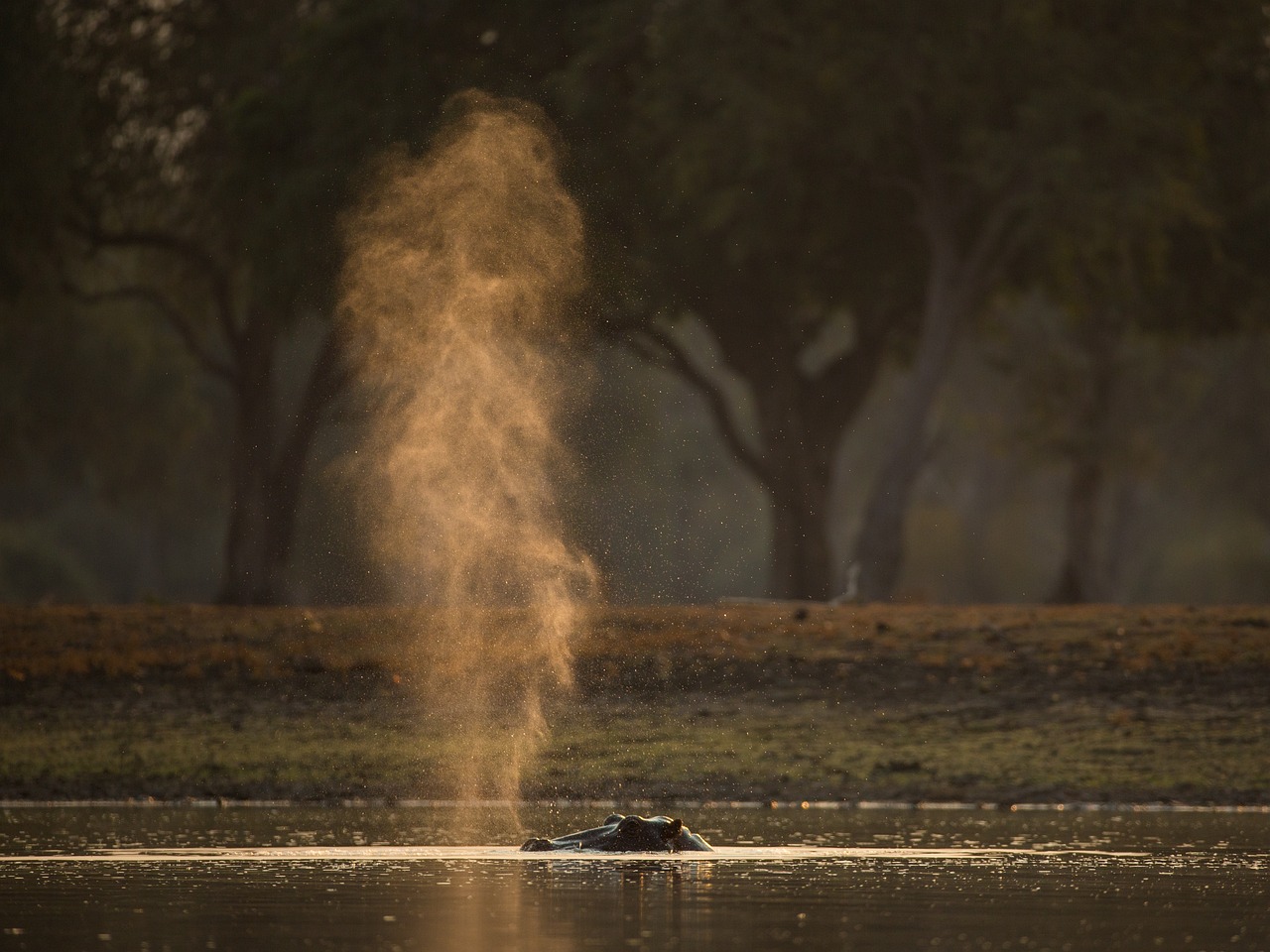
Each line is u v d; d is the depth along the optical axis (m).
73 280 194.62
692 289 155.75
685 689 90.19
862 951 32.72
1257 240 157.88
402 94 137.50
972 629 100.81
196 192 162.88
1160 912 38.34
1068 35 142.62
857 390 172.88
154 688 90.38
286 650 96.38
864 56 139.12
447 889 41.75
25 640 98.25
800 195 147.12
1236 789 75.00
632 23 141.00
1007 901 40.06
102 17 159.62
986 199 153.12
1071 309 163.12
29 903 39.28
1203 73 155.75
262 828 59.31
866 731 83.50
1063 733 82.81
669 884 43.09
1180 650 94.81
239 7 162.38
